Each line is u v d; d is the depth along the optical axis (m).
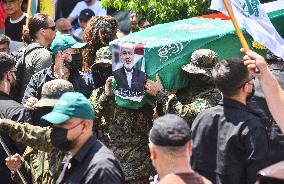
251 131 8.79
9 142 10.59
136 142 10.76
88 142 8.15
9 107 10.79
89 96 11.82
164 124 7.17
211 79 10.08
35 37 13.79
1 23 17.70
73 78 11.91
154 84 10.33
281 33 11.70
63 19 18.27
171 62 10.36
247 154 8.77
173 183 6.95
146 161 10.79
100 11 18.58
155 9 15.39
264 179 6.13
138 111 10.73
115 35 12.19
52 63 12.09
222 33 10.64
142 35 10.84
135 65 10.34
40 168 9.30
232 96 9.05
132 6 15.52
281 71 10.23
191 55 10.40
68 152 8.65
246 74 8.96
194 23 11.30
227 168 8.86
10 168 9.76
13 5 17.22
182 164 7.11
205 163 9.05
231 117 8.95
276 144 9.75
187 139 7.13
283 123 8.35
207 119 9.10
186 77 10.41
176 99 10.14
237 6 9.17
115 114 10.77
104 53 11.09
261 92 9.78
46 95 9.37
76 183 7.98
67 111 8.00
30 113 10.72
